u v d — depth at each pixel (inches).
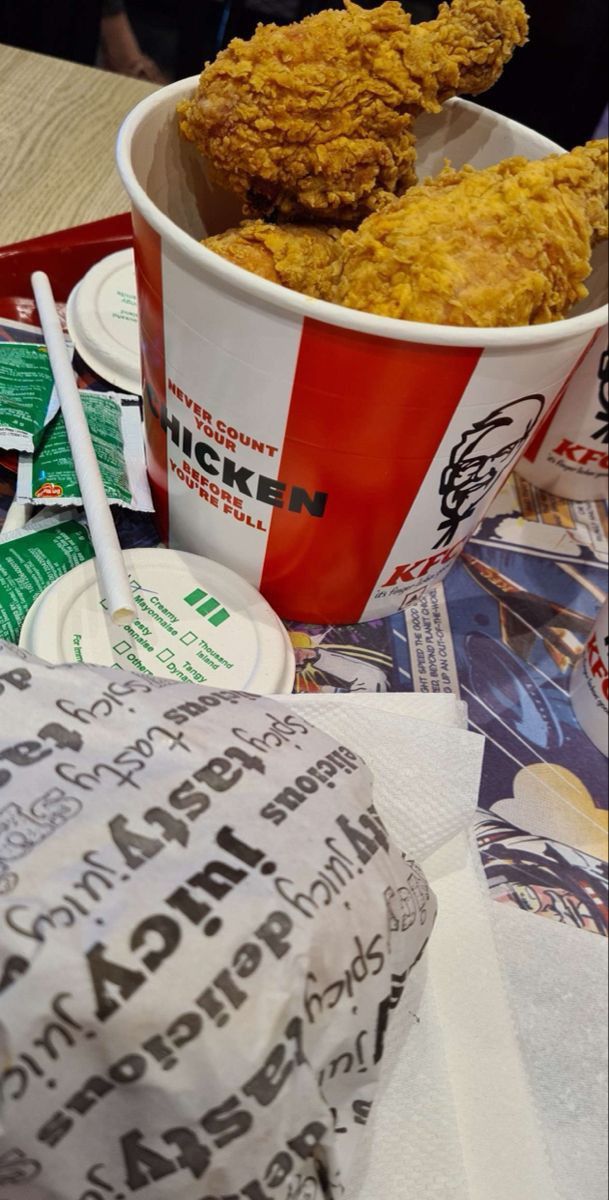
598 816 18.7
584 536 24.4
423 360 13.1
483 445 15.5
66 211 26.8
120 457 20.1
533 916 16.0
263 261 15.0
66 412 19.2
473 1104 13.1
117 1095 9.2
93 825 10.1
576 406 22.3
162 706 11.7
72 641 16.5
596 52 45.4
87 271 25.1
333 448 14.9
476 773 14.8
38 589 17.7
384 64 14.4
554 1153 13.8
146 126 15.8
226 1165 9.7
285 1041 9.7
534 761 19.3
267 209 16.6
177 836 10.3
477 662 20.6
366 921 10.6
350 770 12.0
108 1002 8.9
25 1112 9.1
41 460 19.2
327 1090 10.7
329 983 10.2
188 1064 9.2
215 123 14.8
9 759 10.6
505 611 22.0
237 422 15.1
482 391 14.1
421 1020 13.5
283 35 14.4
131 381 22.3
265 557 17.9
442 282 13.4
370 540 17.1
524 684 20.6
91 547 18.9
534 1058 14.6
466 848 15.6
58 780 10.5
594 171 14.8
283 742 11.9
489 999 14.1
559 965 15.5
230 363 14.1
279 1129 9.9
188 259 13.2
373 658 19.7
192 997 9.2
